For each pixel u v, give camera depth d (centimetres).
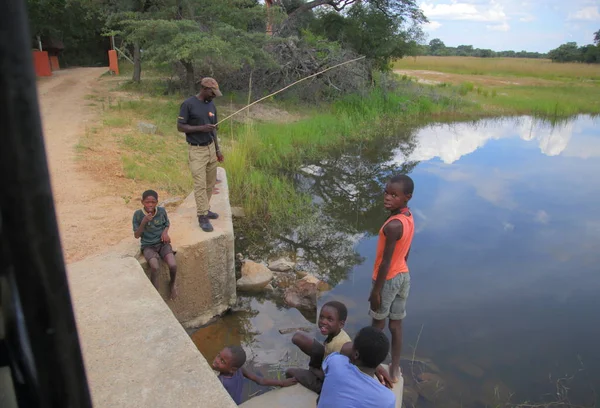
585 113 2370
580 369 502
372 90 2166
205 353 504
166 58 1512
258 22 2077
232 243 571
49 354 59
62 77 2412
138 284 444
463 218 916
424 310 601
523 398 457
